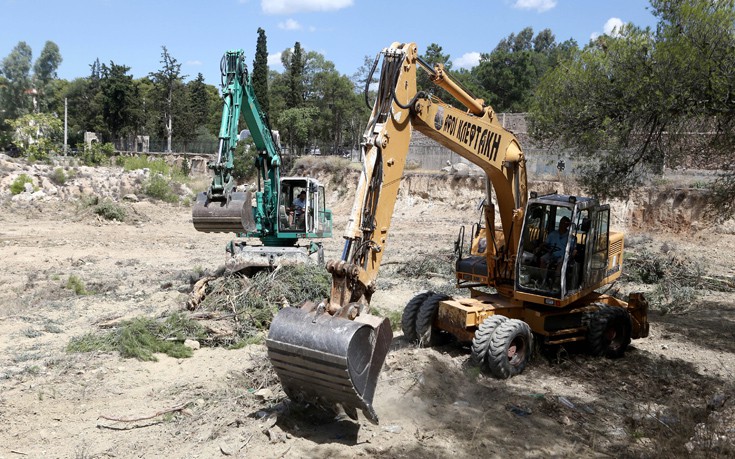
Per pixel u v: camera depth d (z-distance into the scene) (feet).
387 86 23.31
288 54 230.68
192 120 208.95
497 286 34.06
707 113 35.70
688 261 63.98
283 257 43.93
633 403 27.09
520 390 28.02
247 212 40.40
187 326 35.53
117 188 112.37
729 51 34.53
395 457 21.12
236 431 23.11
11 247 71.61
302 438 22.43
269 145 47.78
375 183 22.44
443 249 73.36
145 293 47.47
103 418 24.50
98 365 31.07
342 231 96.73
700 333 39.65
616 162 44.16
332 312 20.62
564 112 42.29
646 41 38.42
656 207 85.10
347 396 20.18
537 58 228.63
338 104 186.19
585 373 30.89
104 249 72.64
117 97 207.00
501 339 28.86
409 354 31.12
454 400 26.71
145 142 211.61
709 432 22.90
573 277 31.22
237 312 37.96
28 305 43.73
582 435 23.75
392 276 57.06
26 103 239.71
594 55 40.88
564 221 31.76
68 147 190.19
